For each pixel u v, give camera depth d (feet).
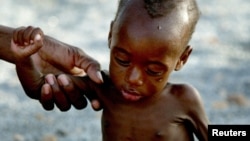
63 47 11.54
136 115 11.27
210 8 40.55
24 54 9.80
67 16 36.37
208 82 26.73
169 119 11.30
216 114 22.53
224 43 33.58
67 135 19.83
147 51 10.01
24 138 19.20
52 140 19.19
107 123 11.44
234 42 33.88
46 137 19.25
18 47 9.76
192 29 10.64
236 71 28.71
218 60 30.32
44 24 34.35
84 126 20.74
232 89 26.12
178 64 10.76
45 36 11.58
